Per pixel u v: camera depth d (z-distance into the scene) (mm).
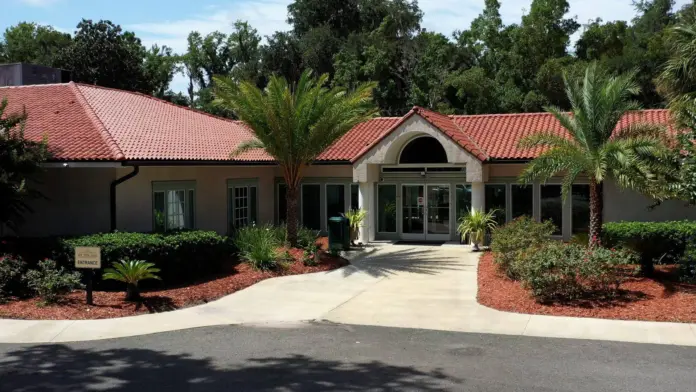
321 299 13984
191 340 10547
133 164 16344
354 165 22766
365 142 24672
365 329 11312
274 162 23047
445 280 16141
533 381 8156
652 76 39969
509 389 7840
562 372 8539
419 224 24125
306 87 19516
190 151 19438
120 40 46594
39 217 17359
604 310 12062
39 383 8242
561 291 12797
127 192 17578
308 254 18359
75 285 13922
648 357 9211
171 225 19375
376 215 24516
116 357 9492
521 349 9773
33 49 56469
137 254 14273
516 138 22969
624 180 14648
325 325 11672
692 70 14922
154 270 13391
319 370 8742
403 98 49281
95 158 15984
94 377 8492
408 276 16781
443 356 9422
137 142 18125
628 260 13445
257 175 24531
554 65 42000
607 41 45938
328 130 18906
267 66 54438
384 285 15578
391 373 8570
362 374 8531
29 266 14234
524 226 16844
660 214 20219
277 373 8617
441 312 12570
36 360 9336
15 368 8922
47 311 12266
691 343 9953
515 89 44812
